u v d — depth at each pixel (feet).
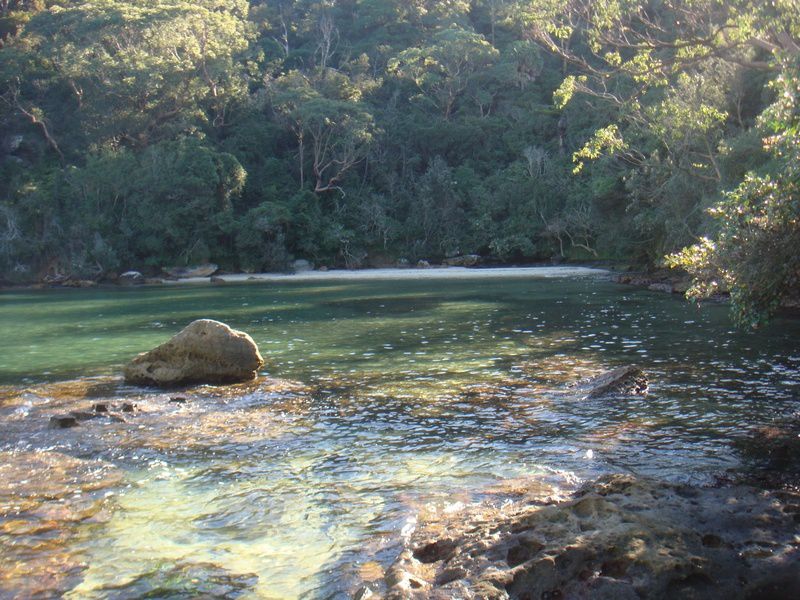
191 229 222.69
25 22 274.16
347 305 103.50
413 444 28.78
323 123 251.19
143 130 240.12
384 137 278.26
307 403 36.65
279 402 37.01
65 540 19.61
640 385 37.47
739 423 30.42
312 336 65.51
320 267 238.07
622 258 193.67
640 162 130.41
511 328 67.87
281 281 189.88
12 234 201.36
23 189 214.48
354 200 258.98
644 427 30.30
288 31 370.73
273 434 30.58
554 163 255.70
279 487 23.81
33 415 34.63
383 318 81.87
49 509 21.93
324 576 17.21
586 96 251.60
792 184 33.47
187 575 17.44
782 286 36.55
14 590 16.72
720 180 101.96
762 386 37.83
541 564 15.06
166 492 23.44
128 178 215.72
